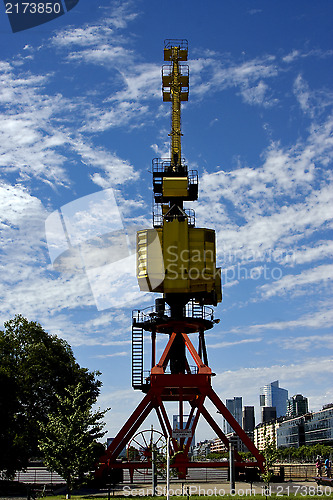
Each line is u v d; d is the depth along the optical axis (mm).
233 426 47438
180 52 57531
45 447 32406
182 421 46250
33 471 54938
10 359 51438
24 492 43312
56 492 42094
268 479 36094
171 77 56844
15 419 48438
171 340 48406
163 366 47344
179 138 55094
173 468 43969
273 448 36969
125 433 46406
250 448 47031
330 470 49344
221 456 158375
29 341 52844
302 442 193000
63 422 33562
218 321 49500
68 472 32156
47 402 50375
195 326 49188
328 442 169375
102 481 45688
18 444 46812
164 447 36250
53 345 53750
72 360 55312
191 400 52500
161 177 51625
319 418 179750
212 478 56156
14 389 48031
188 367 51562
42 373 50000
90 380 54875
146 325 49719
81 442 32062
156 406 51094
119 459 53469
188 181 50375
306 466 62281
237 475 52594
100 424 33688
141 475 60281
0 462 47219
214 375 47062
